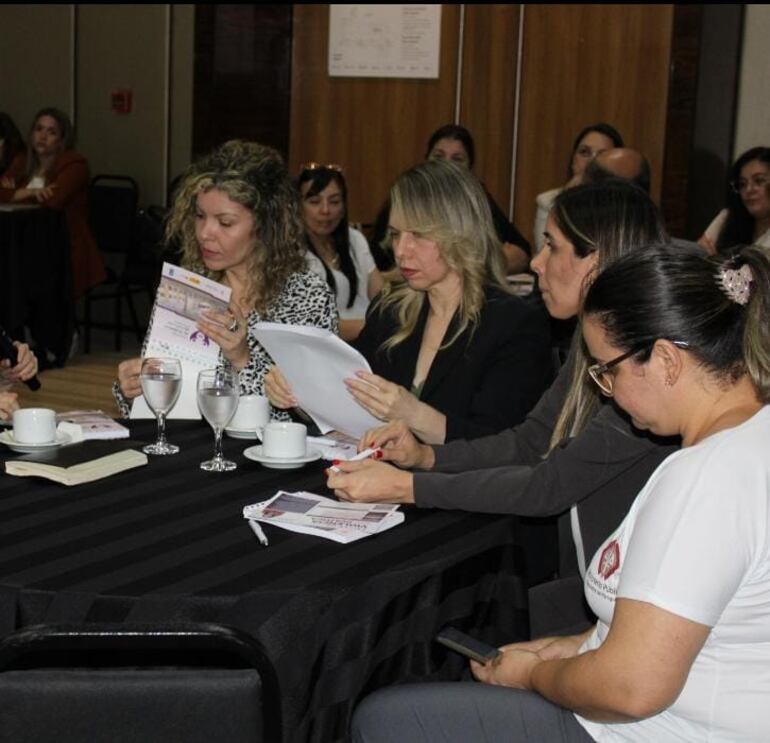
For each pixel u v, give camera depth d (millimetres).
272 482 2074
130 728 1333
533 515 1971
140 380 2279
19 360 2615
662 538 1300
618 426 1937
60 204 6258
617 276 1437
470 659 1689
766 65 5344
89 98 7230
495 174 5977
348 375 2219
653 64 5566
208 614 1557
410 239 2471
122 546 1734
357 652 1635
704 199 5492
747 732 1334
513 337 2467
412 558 1739
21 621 1559
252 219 2664
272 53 6199
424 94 6047
